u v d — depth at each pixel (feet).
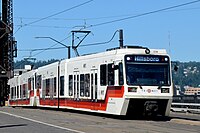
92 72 94.94
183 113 122.93
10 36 192.65
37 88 141.28
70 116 97.04
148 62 83.46
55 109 129.39
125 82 81.30
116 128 67.77
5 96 208.44
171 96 83.76
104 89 88.53
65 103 111.75
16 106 177.47
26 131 62.69
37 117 94.53
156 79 83.25
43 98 133.18
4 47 192.95
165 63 84.58
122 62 82.33
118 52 84.12
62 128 67.36
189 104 125.90
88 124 75.31
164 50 85.46
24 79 162.71
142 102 83.41
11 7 189.78
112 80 85.30
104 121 82.12
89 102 95.76
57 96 118.52
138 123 77.77
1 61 193.16
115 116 94.53
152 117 91.81
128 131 62.69
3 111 123.65
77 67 104.27
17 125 73.46
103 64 89.56
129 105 82.23
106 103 87.45
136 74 82.17
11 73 195.21
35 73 144.97
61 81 115.55
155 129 66.33
